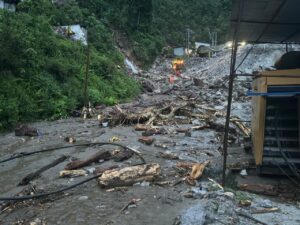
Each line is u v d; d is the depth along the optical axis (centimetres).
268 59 5169
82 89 2398
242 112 2162
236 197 733
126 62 5072
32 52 2117
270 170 899
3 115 1641
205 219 609
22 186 884
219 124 1606
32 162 1109
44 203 748
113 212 681
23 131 1546
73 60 2719
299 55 986
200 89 3612
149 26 7312
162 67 6831
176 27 10056
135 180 831
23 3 3269
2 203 762
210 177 904
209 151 1199
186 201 723
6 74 1870
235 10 823
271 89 857
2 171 1028
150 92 3709
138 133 1547
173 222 628
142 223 631
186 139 1402
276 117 913
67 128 1689
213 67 5784
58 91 2134
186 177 872
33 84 2020
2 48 1897
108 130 1625
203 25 10738
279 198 776
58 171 987
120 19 5900
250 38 1205
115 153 1129
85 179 886
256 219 634
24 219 674
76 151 1234
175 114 1977
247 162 1006
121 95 2931
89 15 4825
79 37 3619
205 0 11756
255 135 955
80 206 718
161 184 825
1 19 2330
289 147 905
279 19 925
